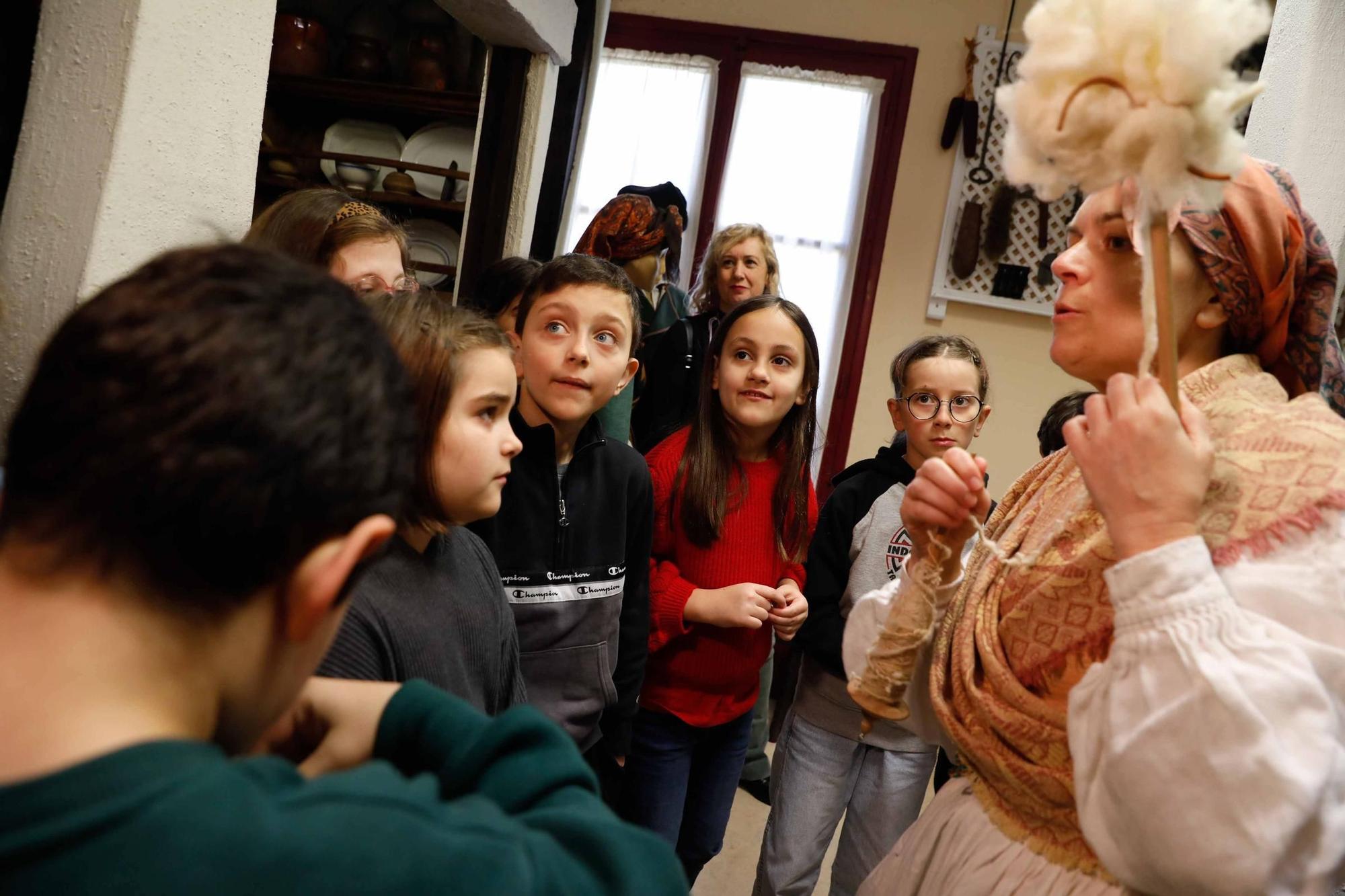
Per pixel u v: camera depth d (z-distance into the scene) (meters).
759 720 2.72
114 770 0.34
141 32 1.12
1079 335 0.82
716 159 4.16
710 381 1.73
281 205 1.38
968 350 1.81
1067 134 0.63
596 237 2.54
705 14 4.15
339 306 0.41
